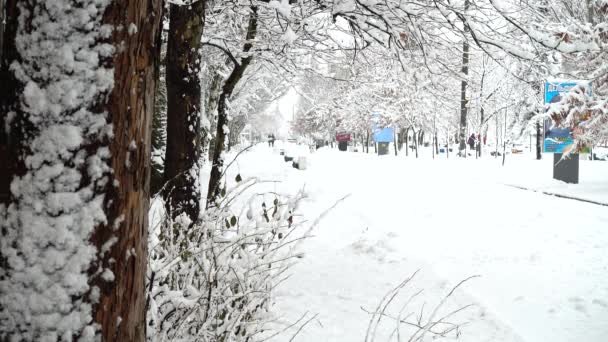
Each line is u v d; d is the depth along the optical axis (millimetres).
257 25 8055
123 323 1705
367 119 39094
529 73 8242
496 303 5512
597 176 19234
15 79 1613
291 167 24922
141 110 1771
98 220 1609
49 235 1559
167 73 5871
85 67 1601
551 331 4770
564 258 7434
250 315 3479
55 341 1539
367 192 14812
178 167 5727
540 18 7031
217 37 7848
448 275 6422
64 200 1574
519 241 8523
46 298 1540
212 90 16250
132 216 1739
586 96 15289
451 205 12477
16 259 1556
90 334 1581
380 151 43562
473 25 6773
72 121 1592
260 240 3949
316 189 14609
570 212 11383
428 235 8977
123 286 1701
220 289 3076
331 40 8211
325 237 8461
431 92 8883
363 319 4762
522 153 46250
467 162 29766
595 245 8180
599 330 4762
